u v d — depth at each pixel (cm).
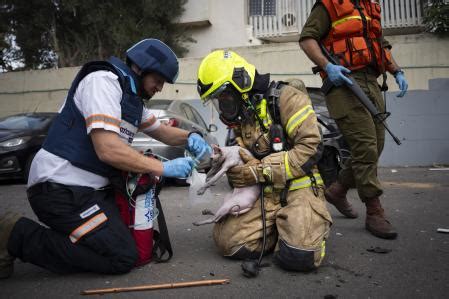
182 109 696
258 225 256
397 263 253
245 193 257
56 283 229
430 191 536
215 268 249
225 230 261
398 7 1298
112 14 1591
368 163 312
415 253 272
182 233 342
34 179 229
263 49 1093
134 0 1627
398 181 651
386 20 1309
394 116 934
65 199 225
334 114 320
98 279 234
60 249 227
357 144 313
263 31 1552
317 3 320
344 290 214
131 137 246
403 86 343
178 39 1633
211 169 260
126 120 238
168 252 272
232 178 259
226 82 245
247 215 259
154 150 552
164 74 240
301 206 244
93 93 220
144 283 227
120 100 231
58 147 229
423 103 924
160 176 246
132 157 226
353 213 375
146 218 252
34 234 230
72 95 231
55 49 1655
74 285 225
